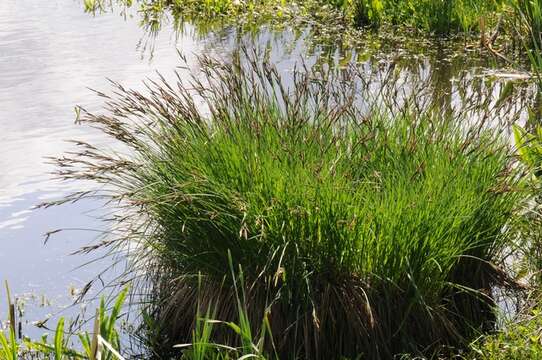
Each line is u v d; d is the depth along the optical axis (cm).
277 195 484
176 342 536
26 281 619
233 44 1311
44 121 924
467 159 529
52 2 1681
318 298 493
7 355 438
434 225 484
